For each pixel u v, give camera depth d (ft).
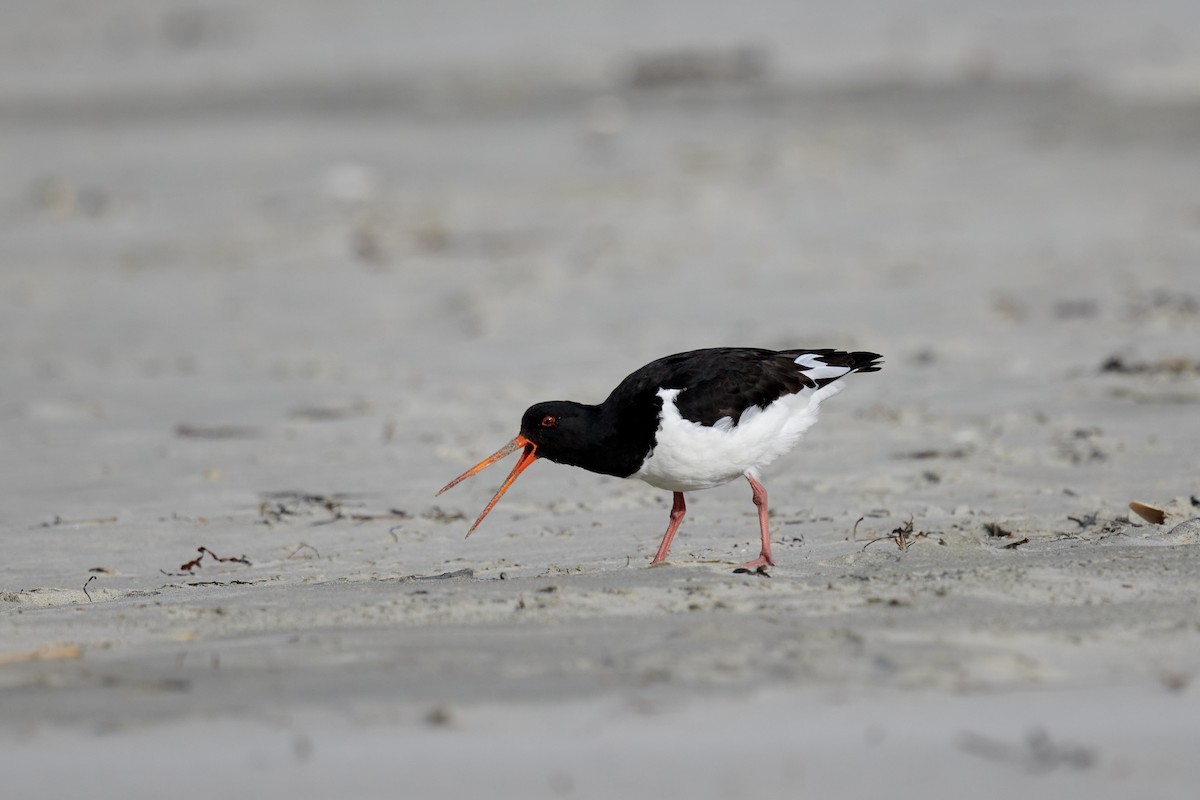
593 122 134.62
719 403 30.55
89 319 75.25
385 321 71.77
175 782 17.84
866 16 175.11
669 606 25.67
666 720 19.70
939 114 128.16
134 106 155.84
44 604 29.89
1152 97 127.65
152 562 35.37
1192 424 45.34
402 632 24.36
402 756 18.54
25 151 133.69
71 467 46.75
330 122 142.00
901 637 23.31
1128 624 24.04
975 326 63.57
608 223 94.68
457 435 48.91
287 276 84.69
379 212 102.42
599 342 64.44
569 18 187.21
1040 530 33.22
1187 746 18.71
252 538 37.50
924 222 89.66
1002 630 23.75
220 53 181.57
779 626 24.12
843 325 65.21
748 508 38.14
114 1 209.56
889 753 18.53
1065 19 164.55
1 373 63.46
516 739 19.11
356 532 37.63
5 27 199.52
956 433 46.09
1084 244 81.25
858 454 43.93
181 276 85.81
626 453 31.27
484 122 138.51
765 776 17.84
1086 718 19.79
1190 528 30.96
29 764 18.45
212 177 118.01
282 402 55.72
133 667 22.63
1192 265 74.33
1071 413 47.65
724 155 116.16
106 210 106.63
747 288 74.79
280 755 18.65
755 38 169.37
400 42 181.16
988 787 17.47
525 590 27.12
